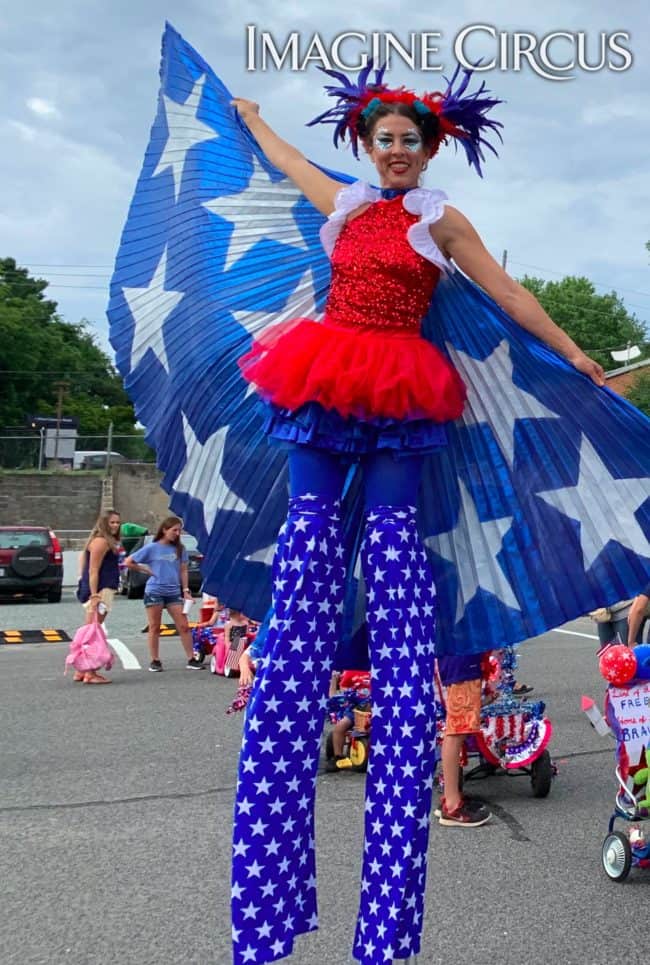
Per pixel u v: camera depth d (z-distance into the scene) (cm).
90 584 1041
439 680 552
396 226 273
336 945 379
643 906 422
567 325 7412
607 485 308
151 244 334
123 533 2556
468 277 283
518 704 593
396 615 269
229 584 321
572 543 309
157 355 329
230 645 1080
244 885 257
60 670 1145
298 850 263
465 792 613
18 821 539
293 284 309
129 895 432
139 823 536
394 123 277
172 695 957
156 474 3862
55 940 385
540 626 307
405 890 260
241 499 317
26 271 7881
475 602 309
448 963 364
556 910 417
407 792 262
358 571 297
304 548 265
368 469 276
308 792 264
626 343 7188
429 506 306
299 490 273
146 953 373
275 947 258
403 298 271
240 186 314
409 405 265
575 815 562
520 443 306
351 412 264
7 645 1428
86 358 7631
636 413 297
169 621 1727
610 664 452
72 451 4006
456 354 299
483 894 436
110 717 840
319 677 264
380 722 267
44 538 2133
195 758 687
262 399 279
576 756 704
